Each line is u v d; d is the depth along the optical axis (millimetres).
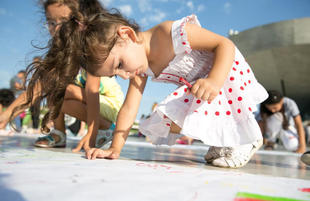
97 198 361
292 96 16531
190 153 1622
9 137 2451
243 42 10234
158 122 1114
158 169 673
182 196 393
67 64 1145
